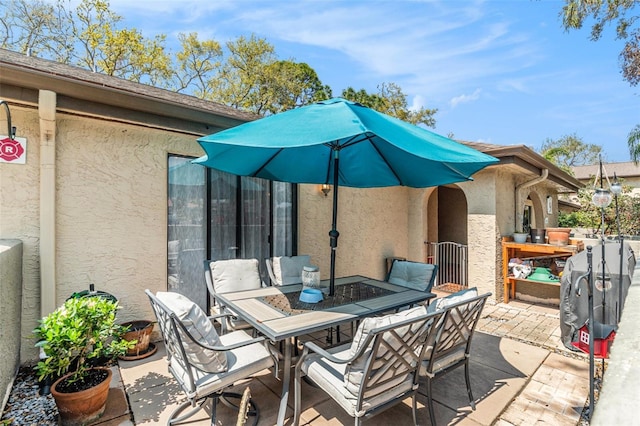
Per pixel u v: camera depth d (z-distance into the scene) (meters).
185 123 4.83
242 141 2.70
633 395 1.07
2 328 3.09
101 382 3.08
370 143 4.55
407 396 2.78
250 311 3.41
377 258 8.14
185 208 5.23
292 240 6.51
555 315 6.31
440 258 9.21
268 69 24.47
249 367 2.91
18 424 2.98
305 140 2.52
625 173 23.58
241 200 5.85
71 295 4.21
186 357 2.54
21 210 3.93
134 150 4.71
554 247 6.46
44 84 3.60
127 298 4.65
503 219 7.53
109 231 4.51
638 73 8.28
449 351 3.20
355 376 2.49
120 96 4.05
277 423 2.93
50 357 2.90
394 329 2.39
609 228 12.70
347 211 7.46
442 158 2.76
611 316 3.96
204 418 3.11
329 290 4.18
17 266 3.63
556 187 11.59
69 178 4.21
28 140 3.96
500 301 7.29
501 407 3.30
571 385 3.72
